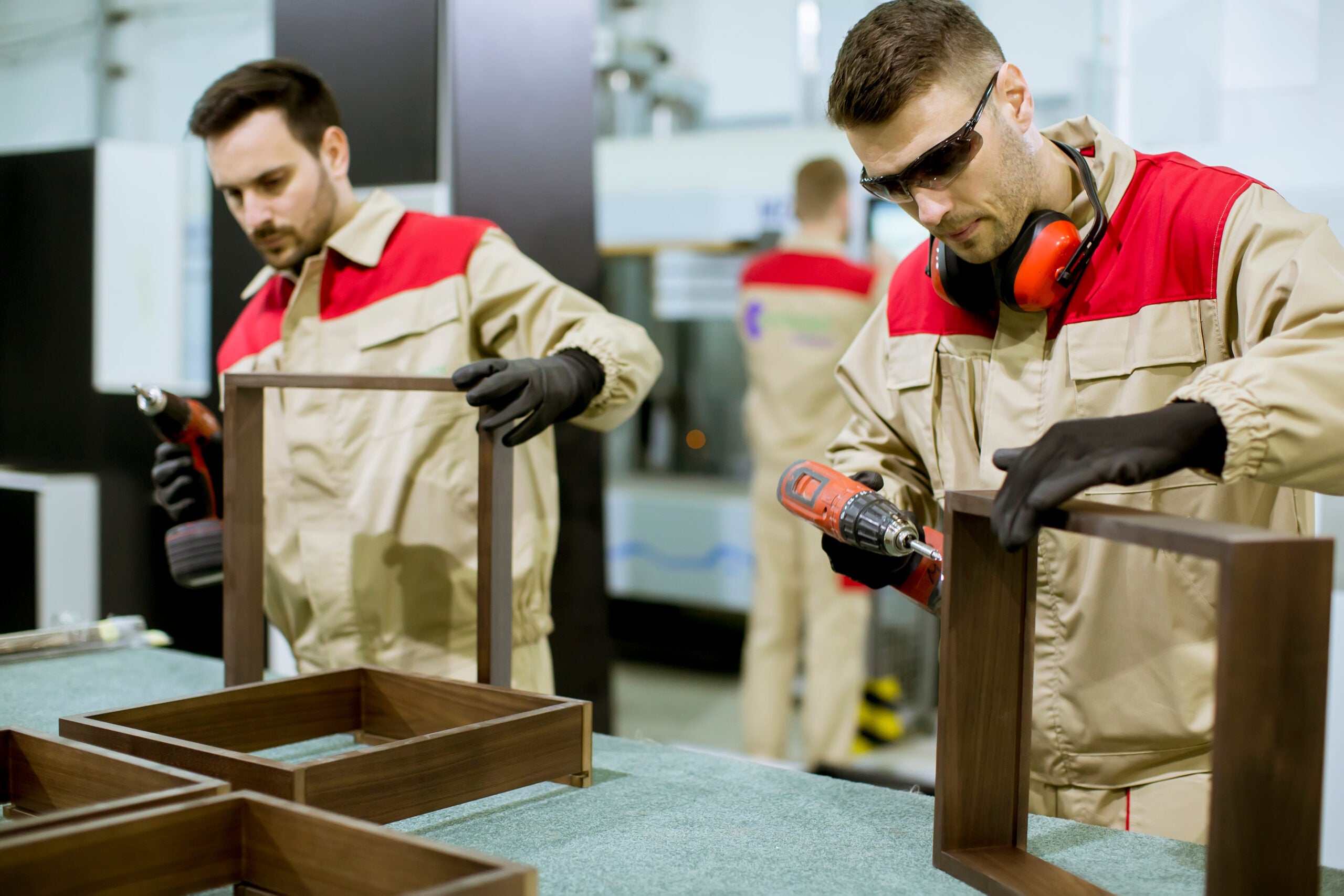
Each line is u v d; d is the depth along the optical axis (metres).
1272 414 0.73
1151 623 1.02
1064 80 3.40
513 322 1.39
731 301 4.09
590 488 2.01
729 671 4.60
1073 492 0.69
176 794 0.74
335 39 1.96
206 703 0.99
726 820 0.92
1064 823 0.94
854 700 3.30
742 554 4.15
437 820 0.92
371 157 1.95
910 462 1.22
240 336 1.55
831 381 3.28
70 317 3.04
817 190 3.21
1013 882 0.77
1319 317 0.82
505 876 0.62
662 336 4.82
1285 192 1.77
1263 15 1.81
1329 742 1.67
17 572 2.93
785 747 3.45
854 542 0.98
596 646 2.04
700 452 4.81
